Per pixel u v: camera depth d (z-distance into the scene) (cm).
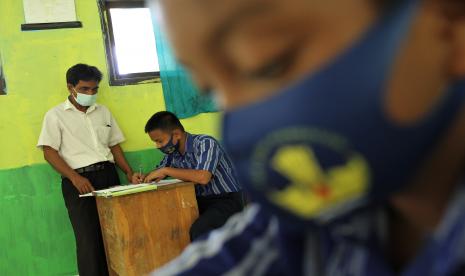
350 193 34
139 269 276
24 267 376
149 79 409
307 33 31
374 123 32
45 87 385
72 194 349
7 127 377
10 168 376
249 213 51
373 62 31
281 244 45
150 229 280
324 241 42
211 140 310
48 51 387
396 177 33
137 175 345
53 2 388
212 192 312
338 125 32
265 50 31
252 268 47
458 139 33
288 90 32
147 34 410
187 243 286
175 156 328
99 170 363
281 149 33
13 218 375
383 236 40
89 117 370
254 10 30
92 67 361
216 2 31
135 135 405
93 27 397
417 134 32
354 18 31
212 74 34
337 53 32
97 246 348
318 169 33
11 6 380
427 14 32
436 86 32
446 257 30
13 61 379
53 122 359
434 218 36
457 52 32
